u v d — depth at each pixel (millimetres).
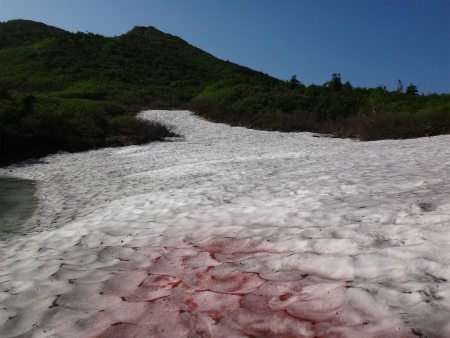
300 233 3850
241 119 27641
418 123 19047
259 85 36750
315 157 11547
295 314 2250
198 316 2391
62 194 8891
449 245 2783
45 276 3486
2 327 2572
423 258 2658
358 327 1990
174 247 4031
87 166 14039
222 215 5113
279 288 2670
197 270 3256
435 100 26516
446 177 5727
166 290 2895
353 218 4027
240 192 6672
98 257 3961
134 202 6836
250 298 2561
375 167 7969
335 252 3186
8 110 18797
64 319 2582
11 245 5008
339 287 2439
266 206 5223
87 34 51344
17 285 3348
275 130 25016
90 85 36062
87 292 3014
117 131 21797
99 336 2273
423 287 2262
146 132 21891
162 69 44688
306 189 6105
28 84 35062
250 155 14047
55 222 6234
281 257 3281
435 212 3627
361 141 18891
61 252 4297
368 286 2383
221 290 2760
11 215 6875
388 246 3062
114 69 41562
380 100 27906
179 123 26781
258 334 2096
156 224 5086
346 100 29031
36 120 18906
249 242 3869
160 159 15023
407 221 3564
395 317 1996
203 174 9828
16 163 15219
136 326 2348
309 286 2611
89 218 6070
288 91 34094
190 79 43031
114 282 3174
